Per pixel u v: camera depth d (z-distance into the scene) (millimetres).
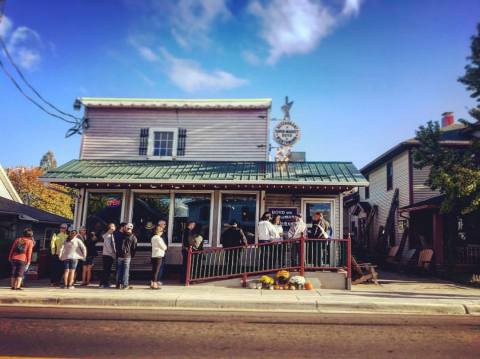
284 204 13430
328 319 7230
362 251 22422
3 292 9523
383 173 23625
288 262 11242
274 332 6129
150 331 6109
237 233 11648
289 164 14391
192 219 13492
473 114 13969
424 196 18969
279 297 8969
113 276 12672
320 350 5145
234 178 12625
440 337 5918
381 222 23672
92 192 13695
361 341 5633
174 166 14172
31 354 4840
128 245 10477
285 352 5039
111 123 15602
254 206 13445
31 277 12891
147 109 15641
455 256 16047
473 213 15922
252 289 10414
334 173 13039
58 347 5172
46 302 8727
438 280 13969
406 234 18812
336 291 10273
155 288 10312
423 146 14719
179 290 10094
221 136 15312
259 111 15391
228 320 7035
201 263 11281
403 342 5605
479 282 13000
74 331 6070
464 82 13867
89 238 11469
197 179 12555
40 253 13625
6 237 19703
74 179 12641
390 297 9281
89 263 11266
